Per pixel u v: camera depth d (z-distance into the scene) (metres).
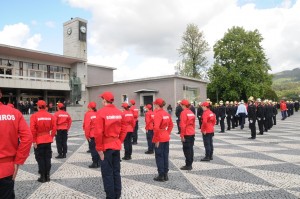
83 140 14.70
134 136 12.83
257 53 46.16
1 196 2.90
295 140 13.32
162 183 6.32
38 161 6.64
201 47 50.31
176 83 36.69
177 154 10.04
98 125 4.80
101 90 43.81
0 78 33.88
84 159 9.40
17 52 35.97
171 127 6.79
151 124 10.28
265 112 17.36
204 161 8.71
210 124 8.81
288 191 5.61
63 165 8.45
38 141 6.59
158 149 6.56
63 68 43.62
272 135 15.57
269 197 5.27
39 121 6.59
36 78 37.66
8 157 2.95
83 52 44.75
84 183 6.44
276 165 7.99
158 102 6.63
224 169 7.59
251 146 11.63
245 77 45.72
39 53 36.91
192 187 5.98
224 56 46.91
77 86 28.14
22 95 37.78
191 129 7.60
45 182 6.55
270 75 47.62
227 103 19.72
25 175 7.30
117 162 5.07
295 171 7.27
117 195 5.03
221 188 5.88
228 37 47.34
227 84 46.06
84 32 45.16
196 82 41.22
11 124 2.95
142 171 7.54
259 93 46.41
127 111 9.26
